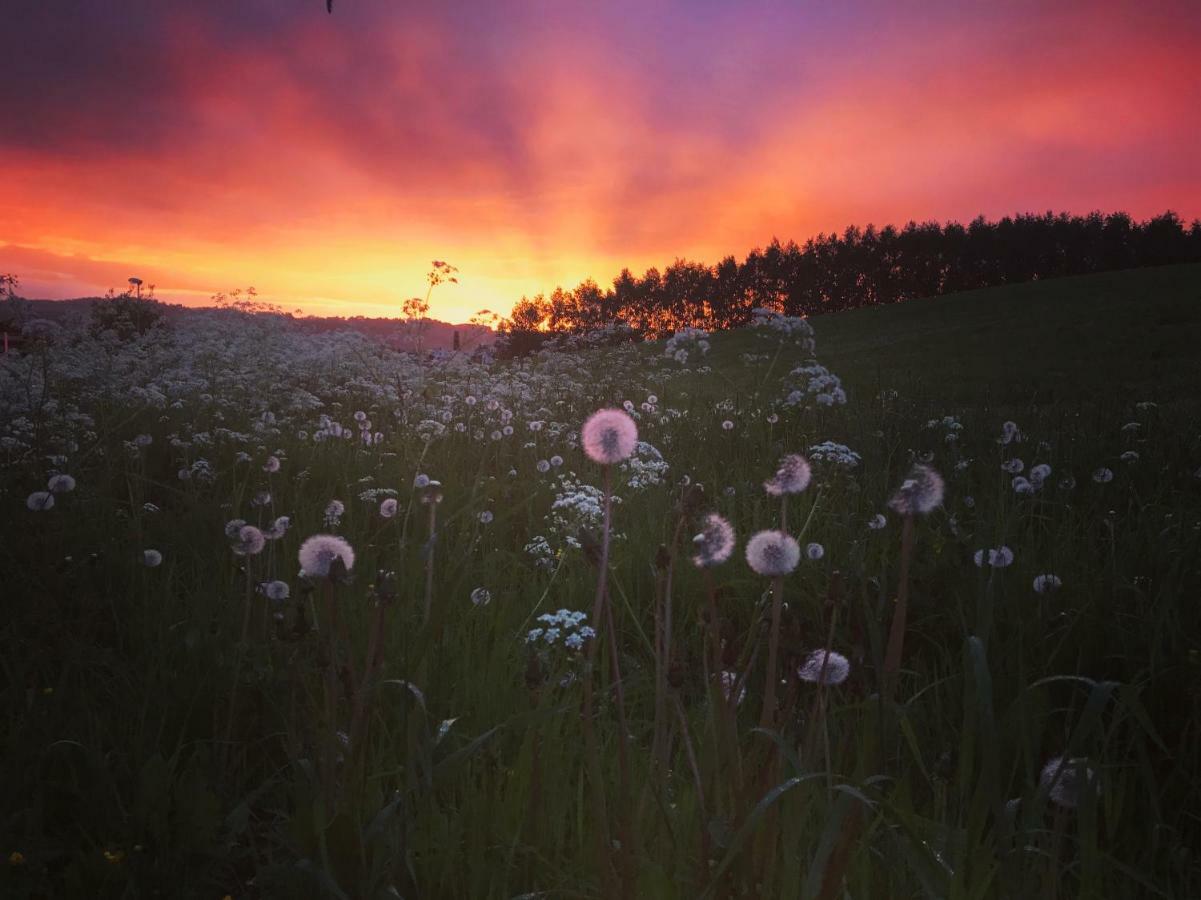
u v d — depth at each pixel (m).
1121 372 23.08
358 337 13.46
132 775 2.56
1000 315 46.31
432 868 2.09
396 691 2.92
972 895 1.73
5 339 10.23
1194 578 3.96
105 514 4.96
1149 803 2.57
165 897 2.15
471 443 8.21
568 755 2.53
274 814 2.63
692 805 2.12
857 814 1.66
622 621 3.99
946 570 4.38
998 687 3.25
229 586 3.88
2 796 2.32
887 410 9.81
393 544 4.77
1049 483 6.32
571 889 2.00
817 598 3.86
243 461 6.44
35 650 3.11
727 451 7.95
